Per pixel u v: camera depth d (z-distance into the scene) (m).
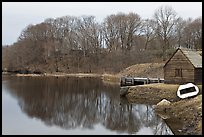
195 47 92.38
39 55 110.62
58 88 59.28
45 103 42.03
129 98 44.47
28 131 26.95
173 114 31.34
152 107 36.31
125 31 103.56
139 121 30.39
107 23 108.12
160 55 88.31
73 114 34.91
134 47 102.25
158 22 88.12
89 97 47.66
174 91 39.34
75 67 106.56
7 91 53.56
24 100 44.09
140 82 51.66
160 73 69.44
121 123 30.12
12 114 34.34
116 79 74.25
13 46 111.19
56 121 31.28
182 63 43.56
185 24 95.62
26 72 105.38
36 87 60.56
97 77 89.38
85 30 112.12
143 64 78.19
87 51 110.19
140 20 102.00
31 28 113.38
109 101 43.56
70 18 116.44
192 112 28.66
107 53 105.06
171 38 90.62
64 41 113.25
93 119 32.34
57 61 109.62
